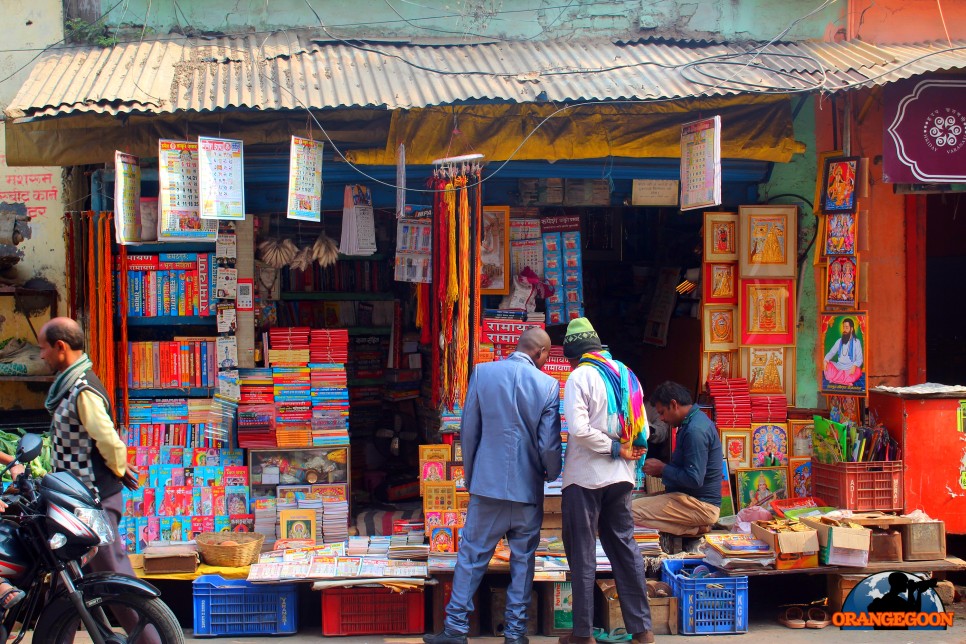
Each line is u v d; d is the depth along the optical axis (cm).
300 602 552
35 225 658
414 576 498
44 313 660
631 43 655
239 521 561
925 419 563
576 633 468
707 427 548
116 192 507
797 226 622
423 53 621
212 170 497
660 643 488
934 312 867
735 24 668
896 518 529
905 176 571
